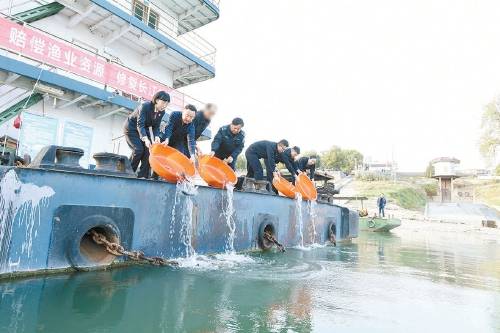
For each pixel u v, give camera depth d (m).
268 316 2.79
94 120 13.09
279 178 7.88
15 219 3.24
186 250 5.02
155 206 4.57
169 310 2.78
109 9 12.60
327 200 10.88
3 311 2.49
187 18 17.64
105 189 3.99
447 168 49.00
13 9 11.48
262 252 6.51
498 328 2.80
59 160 3.94
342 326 2.66
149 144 5.05
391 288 4.07
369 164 71.19
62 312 2.57
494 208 38.66
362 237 13.06
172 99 14.01
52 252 3.53
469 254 8.44
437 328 2.74
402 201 40.16
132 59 15.19
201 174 5.81
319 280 4.28
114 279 3.62
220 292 3.40
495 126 38.34
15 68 9.83
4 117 9.78
